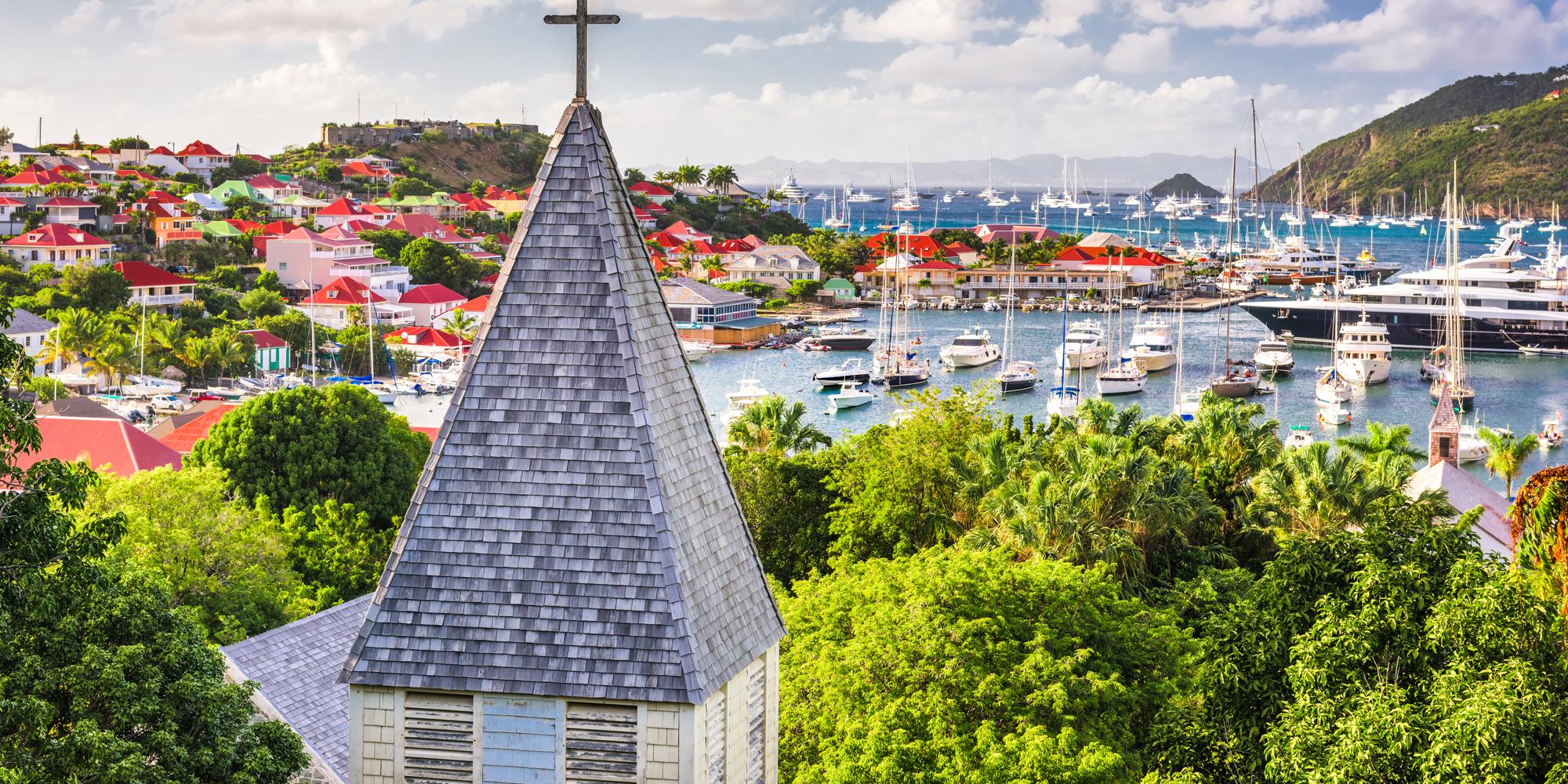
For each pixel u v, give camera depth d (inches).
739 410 6348.4
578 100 948.0
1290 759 1232.2
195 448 3548.2
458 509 901.2
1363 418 6402.6
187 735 1219.9
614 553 885.2
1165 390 7150.6
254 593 2407.7
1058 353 7854.3
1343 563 1472.7
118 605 1274.6
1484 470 5246.1
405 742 895.7
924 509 3006.9
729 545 957.8
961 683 1743.4
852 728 1615.4
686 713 868.6
